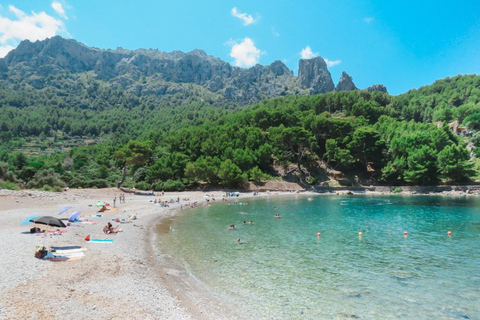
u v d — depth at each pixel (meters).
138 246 23.72
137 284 15.14
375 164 95.00
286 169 99.81
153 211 46.59
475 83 175.00
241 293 15.27
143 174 92.44
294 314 13.05
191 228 33.69
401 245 25.95
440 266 20.02
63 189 63.16
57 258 17.88
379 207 54.09
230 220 39.88
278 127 109.62
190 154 106.19
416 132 94.94
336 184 92.00
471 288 16.20
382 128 110.38
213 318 12.42
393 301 14.51
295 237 29.09
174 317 12.04
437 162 82.31
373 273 18.56
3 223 27.67
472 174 79.62
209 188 87.62
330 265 20.16
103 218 36.03
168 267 19.14
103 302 12.52
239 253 23.00
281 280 17.20
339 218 41.75
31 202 42.34
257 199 70.94
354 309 13.62
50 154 166.12
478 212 46.38
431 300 14.65
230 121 143.38
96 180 77.81
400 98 184.50
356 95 154.62
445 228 33.84
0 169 60.09
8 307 11.01
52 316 10.76
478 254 23.02
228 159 91.81
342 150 94.31
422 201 63.06
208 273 18.27
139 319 11.40
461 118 131.00
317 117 112.88
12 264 15.70
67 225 29.33
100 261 18.09
